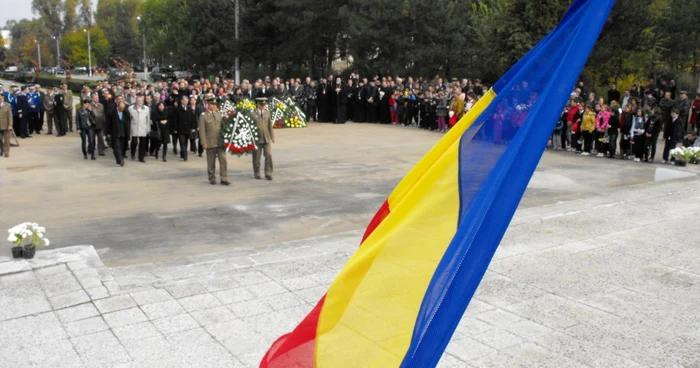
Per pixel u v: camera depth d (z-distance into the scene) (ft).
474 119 11.70
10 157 60.95
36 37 380.58
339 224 37.35
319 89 98.12
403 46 114.21
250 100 84.58
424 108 88.69
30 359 18.62
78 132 82.58
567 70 9.23
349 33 117.80
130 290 24.26
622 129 62.18
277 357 10.94
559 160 61.62
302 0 126.82
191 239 34.09
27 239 28.07
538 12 91.56
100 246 32.71
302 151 66.85
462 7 118.32
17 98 74.90
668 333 20.24
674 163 57.82
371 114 97.35
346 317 10.55
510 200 8.73
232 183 49.49
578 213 37.06
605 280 25.44
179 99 65.46
